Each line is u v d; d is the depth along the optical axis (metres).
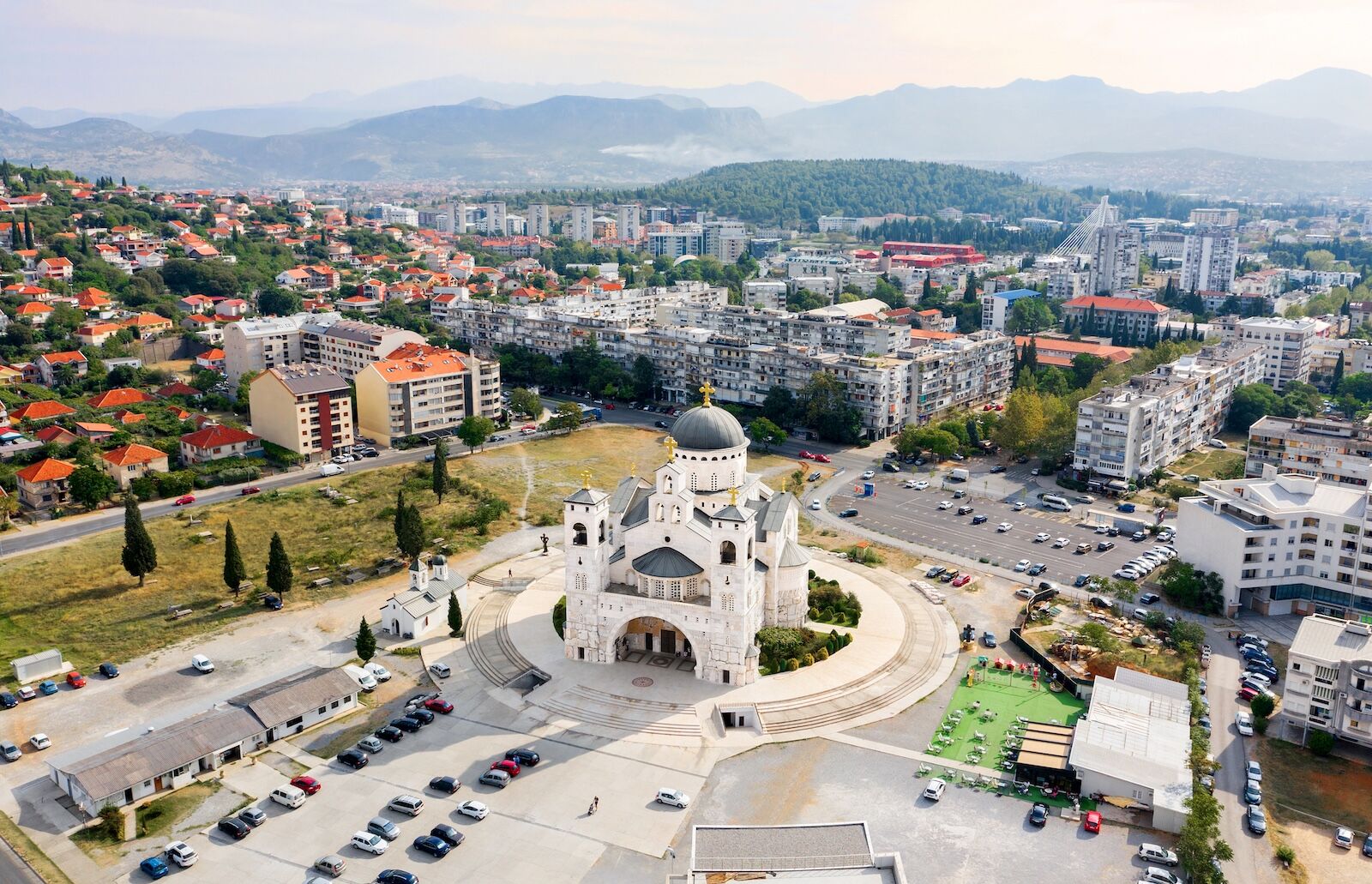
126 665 162.75
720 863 100.88
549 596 190.25
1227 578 188.62
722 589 153.00
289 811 125.31
